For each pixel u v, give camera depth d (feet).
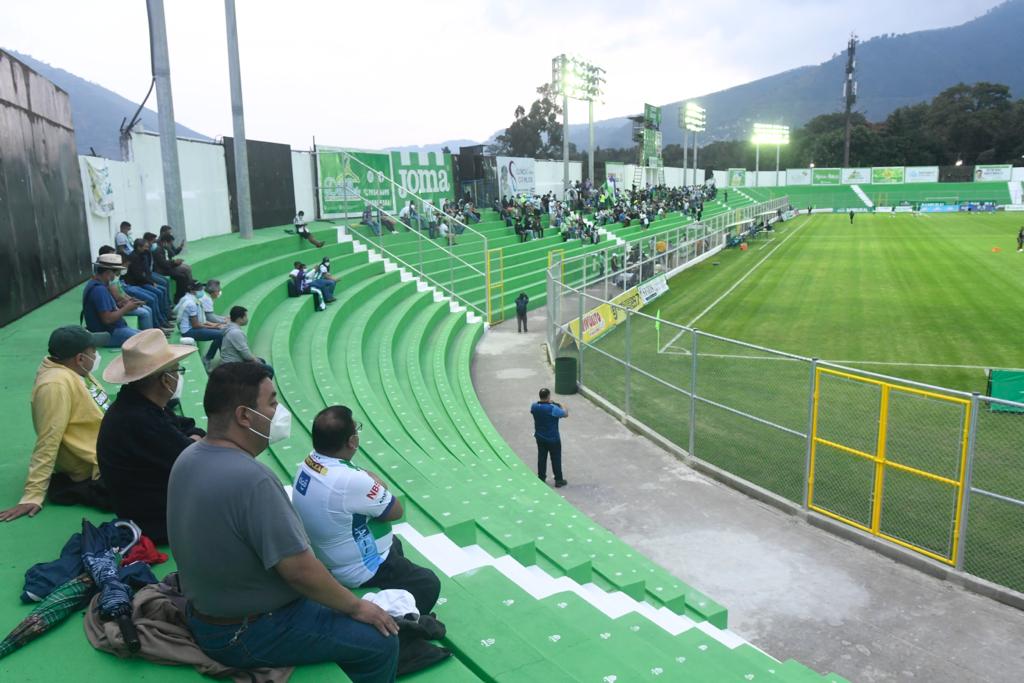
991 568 31.50
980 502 37.42
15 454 18.80
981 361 69.97
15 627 11.48
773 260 158.61
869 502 37.99
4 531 14.61
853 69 437.58
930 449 44.34
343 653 10.57
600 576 25.96
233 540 9.52
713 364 66.74
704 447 47.42
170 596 11.46
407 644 13.19
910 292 110.63
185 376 30.73
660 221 204.13
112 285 30.30
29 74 39.75
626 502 40.01
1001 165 405.18
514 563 22.33
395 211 117.39
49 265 41.81
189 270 42.34
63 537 14.53
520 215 142.51
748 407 53.83
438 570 18.52
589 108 198.59
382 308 75.25
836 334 83.51
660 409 55.88
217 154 78.33
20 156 37.63
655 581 27.32
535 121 348.79
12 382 25.52
